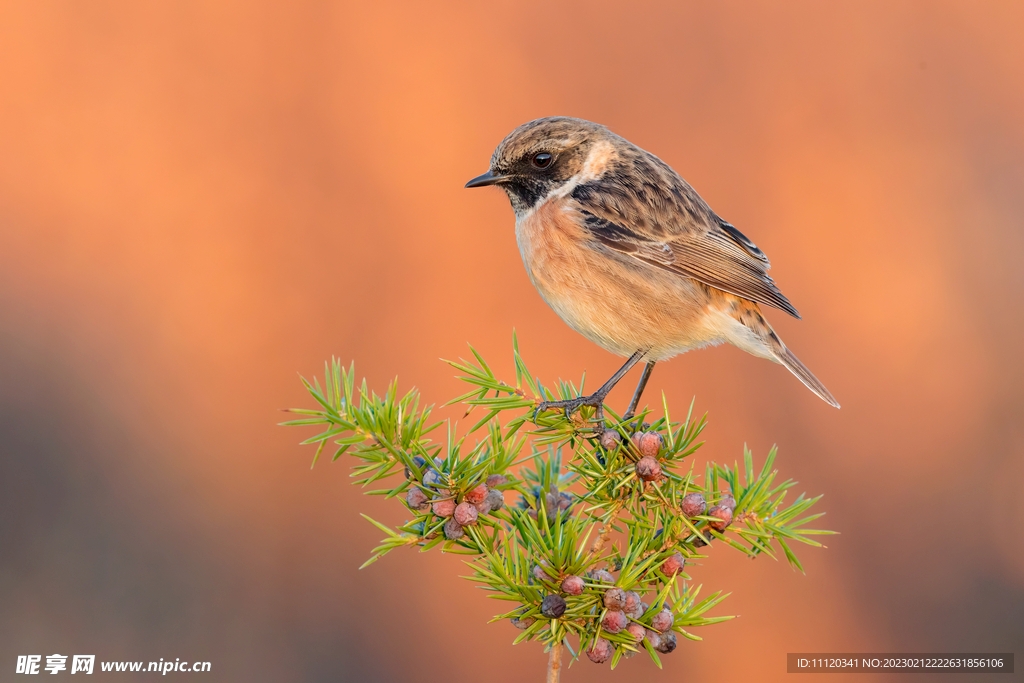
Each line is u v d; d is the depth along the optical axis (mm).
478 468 4207
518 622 4227
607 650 4102
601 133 8422
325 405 4262
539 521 4422
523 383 4828
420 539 4238
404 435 4270
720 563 12344
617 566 4438
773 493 4438
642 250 7980
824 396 8125
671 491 4480
